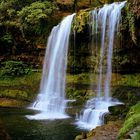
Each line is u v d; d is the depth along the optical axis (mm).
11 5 20156
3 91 17562
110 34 15797
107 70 16172
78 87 16719
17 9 20281
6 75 18562
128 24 14969
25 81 18219
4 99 16875
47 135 10977
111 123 9562
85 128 11977
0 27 19453
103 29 16047
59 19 18688
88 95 16109
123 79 15898
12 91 17531
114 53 15867
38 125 12367
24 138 10594
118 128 8914
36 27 18594
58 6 19344
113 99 15289
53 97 16734
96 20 16250
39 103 16062
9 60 19281
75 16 16828
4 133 7270
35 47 18641
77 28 16469
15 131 11422
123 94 15203
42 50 18531
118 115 11734
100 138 8102
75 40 16859
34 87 17844
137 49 15578
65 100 15656
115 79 15969
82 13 16703
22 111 14984
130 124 6918
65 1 19562
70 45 17000
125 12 15078
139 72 15953
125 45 15547
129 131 6770
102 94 15992
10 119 13297
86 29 16422
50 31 18422
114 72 16062
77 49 16891
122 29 15211
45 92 17594
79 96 16188
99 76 16422
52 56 17844
